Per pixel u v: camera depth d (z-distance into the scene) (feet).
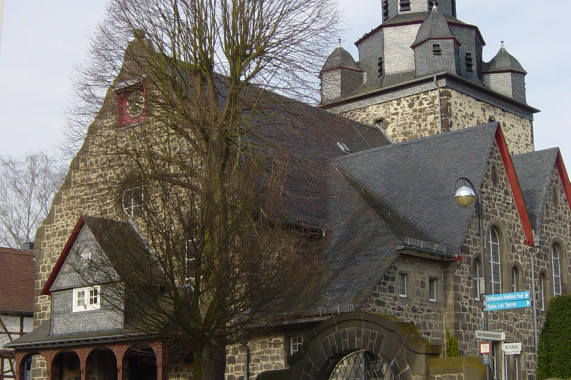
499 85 138.00
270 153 78.23
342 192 94.22
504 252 93.76
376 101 133.69
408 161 98.68
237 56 77.36
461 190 68.85
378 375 67.97
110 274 69.56
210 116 73.36
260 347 82.64
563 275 105.40
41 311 110.32
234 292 63.52
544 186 106.52
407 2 136.46
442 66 127.85
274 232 66.18
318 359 64.90
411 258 82.33
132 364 100.27
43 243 111.96
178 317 62.69
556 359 95.20
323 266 78.84
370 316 62.39
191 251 63.16
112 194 76.38
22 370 99.66
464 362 57.41
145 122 78.48
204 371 70.08
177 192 66.64
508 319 92.58
